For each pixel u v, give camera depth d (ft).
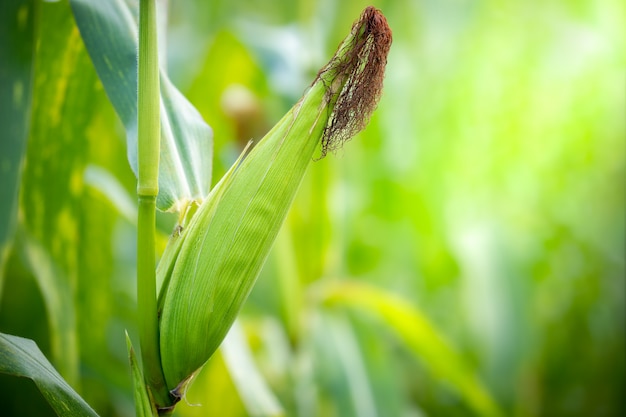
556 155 8.07
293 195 2.76
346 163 6.48
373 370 5.34
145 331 2.70
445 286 7.98
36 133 3.35
